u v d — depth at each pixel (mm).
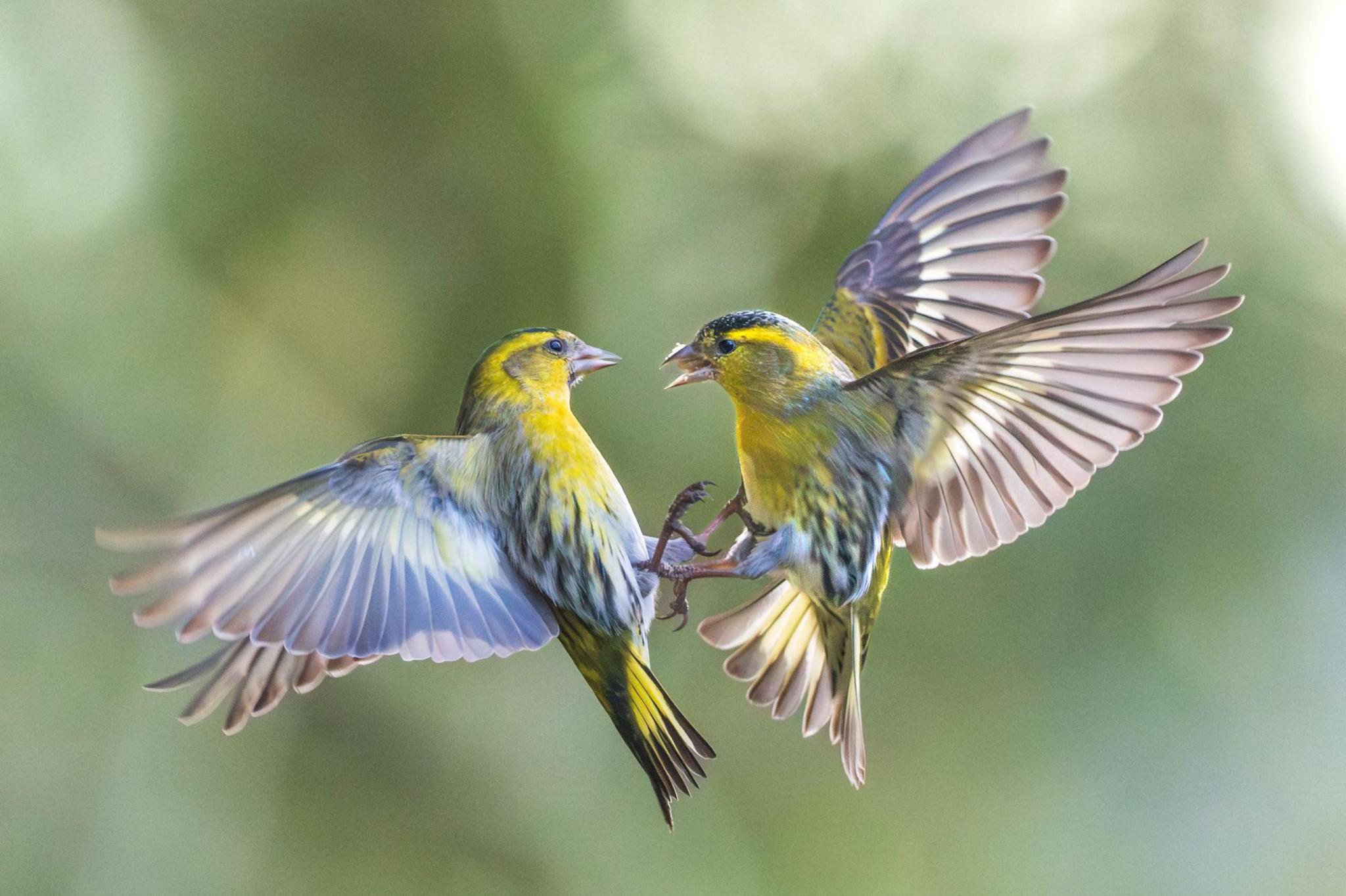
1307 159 12211
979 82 12234
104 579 11508
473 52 11867
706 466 11430
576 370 6133
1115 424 5941
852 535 6047
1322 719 11305
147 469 11719
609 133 11984
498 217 11797
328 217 11938
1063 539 11367
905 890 11672
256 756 11555
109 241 11906
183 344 11898
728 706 11906
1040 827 11570
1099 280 11789
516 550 5875
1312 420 11406
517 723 11938
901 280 7262
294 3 11898
